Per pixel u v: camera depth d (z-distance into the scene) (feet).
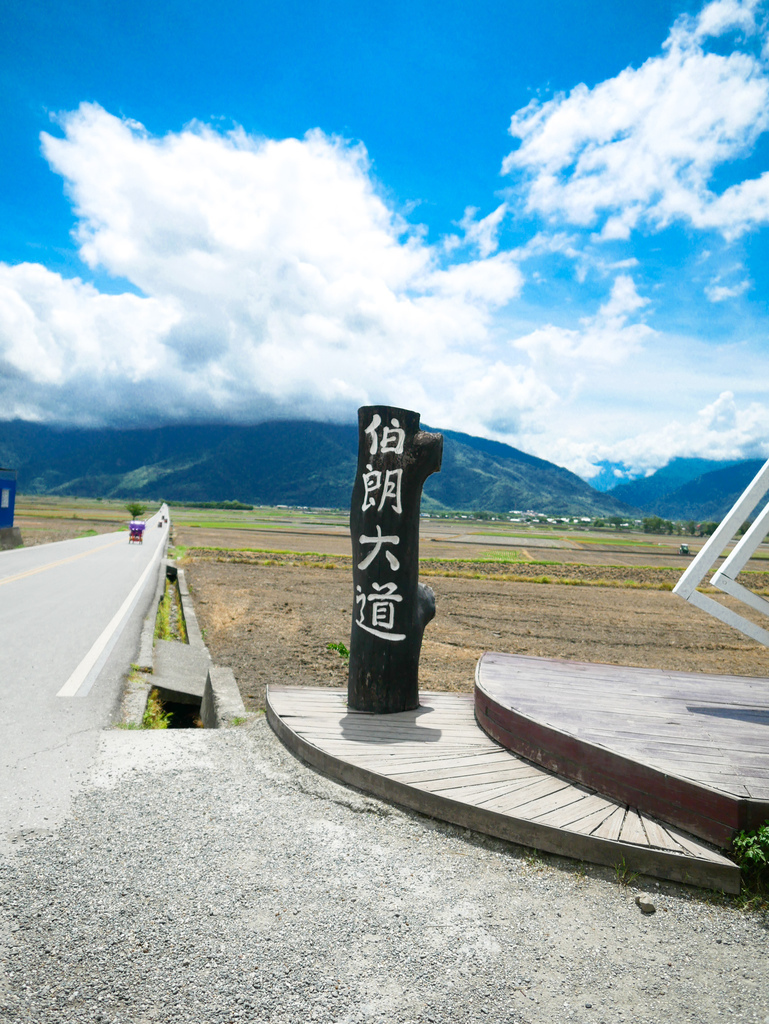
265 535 198.39
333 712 15.93
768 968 7.49
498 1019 6.46
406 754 13.07
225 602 52.24
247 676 27.20
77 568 62.85
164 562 73.20
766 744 12.07
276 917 8.03
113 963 7.04
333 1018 6.36
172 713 23.43
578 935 7.97
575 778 11.88
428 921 8.10
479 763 12.74
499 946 7.66
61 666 23.65
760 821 9.29
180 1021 6.24
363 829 10.69
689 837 9.78
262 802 11.67
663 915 8.47
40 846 9.64
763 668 35.70
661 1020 6.56
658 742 11.99
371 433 16.22
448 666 31.30
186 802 11.55
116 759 13.83
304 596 58.75
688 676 18.31
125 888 8.54
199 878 8.88
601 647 40.96
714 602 14.65
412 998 6.71
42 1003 6.40
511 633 44.96
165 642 30.66
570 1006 6.71
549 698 15.05
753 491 14.58
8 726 16.12
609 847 9.44
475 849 10.08
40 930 7.55
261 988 6.74
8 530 86.79
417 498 16.34
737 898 8.87
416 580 16.63
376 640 16.06
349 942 7.59
